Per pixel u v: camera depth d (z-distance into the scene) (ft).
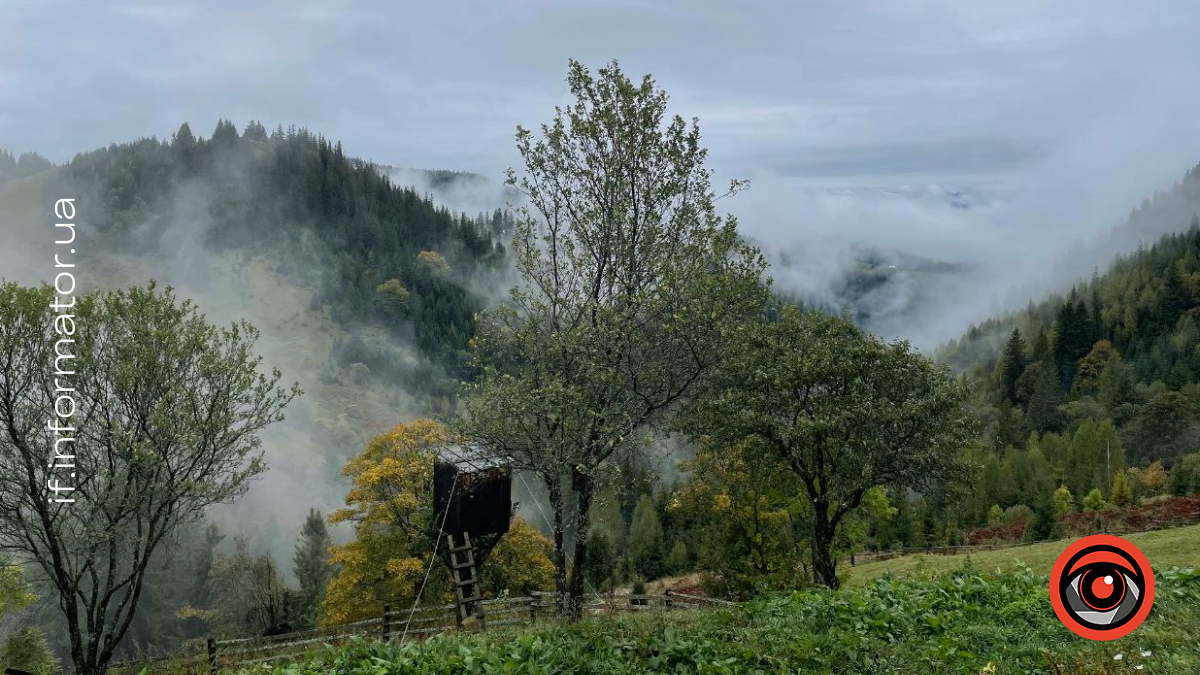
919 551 177.88
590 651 43.91
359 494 138.92
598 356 60.44
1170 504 195.62
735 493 118.32
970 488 98.63
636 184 62.90
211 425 71.56
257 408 75.77
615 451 64.95
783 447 97.91
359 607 135.23
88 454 69.92
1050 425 472.44
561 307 63.46
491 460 72.74
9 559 73.10
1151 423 408.46
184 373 72.54
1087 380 563.48
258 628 184.03
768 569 119.75
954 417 98.32
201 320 74.13
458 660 42.32
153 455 65.87
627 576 231.50
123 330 71.26
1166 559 109.91
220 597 234.17
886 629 43.93
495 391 60.29
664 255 62.39
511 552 142.51
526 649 43.65
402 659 42.73
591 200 63.05
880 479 96.58
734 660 39.83
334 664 43.73
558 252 64.59
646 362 63.21
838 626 44.57
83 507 68.85
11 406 66.18
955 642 40.32
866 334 100.99
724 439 97.81
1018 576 53.11
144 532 75.36
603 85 61.98
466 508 107.24
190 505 72.69
